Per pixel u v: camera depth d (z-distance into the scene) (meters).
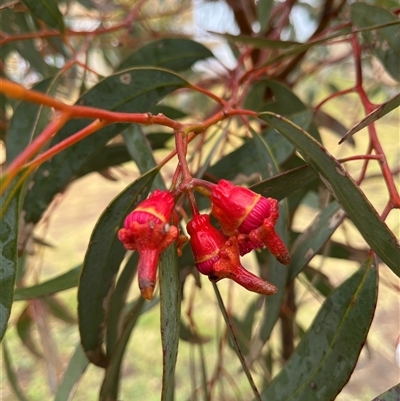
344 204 0.19
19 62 0.47
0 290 0.18
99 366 0.25
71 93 0.49
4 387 0.77
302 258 0.24
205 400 0.33
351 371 0.20
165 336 0.16
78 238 1.14
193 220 0.17
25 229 0.26
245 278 0.17
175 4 0.63
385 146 1.01
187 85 0.24
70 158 0.25
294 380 0.21
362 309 0.21
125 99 0.24
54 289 0.27
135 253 0.25
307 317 0.77
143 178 0.20
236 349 0.18
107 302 0.23
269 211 0.17
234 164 0.28
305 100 0.70
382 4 0.42
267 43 0.27
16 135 0.29
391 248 0.18
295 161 0.31
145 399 0.74
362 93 0.26
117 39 0.50
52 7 0.27
